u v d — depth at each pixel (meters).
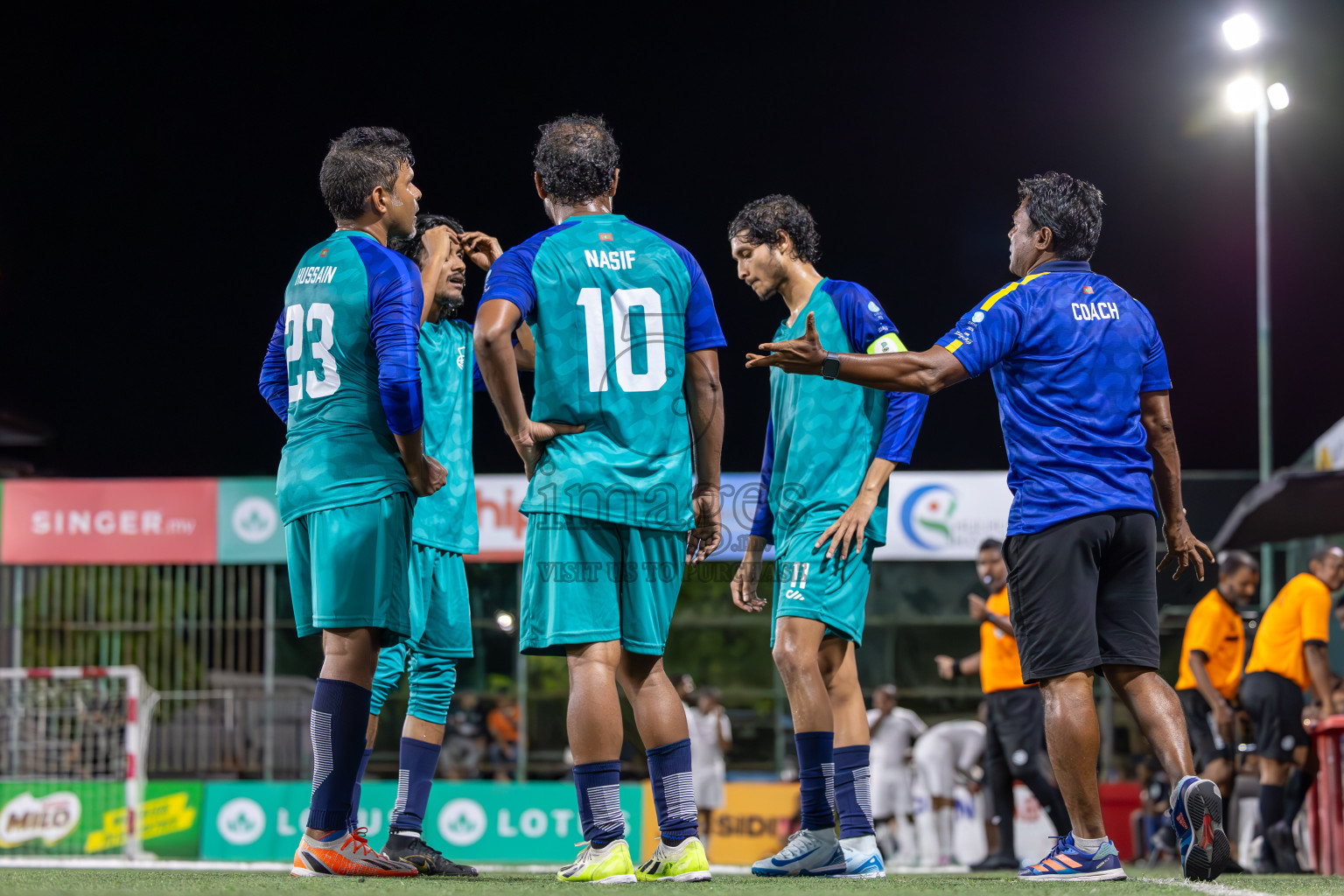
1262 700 18.72
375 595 8.72
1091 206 9.71
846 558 10.77
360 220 9.48
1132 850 28.75
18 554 33.00
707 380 9.06
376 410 8.96
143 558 33.12
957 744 29.28
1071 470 9.05
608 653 8.37
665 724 8.57
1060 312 9.28
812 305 11.39
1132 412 9.35
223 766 32.06
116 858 28.39
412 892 6.63
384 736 36.31
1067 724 8.88
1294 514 24.77
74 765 30.34
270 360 10.42
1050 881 8.59
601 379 8.55
